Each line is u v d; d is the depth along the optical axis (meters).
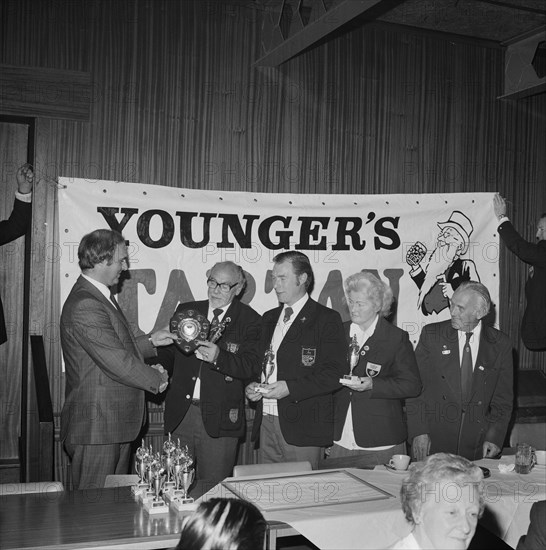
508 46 5.09
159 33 4.26
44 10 4.03
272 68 4.52
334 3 3.88
